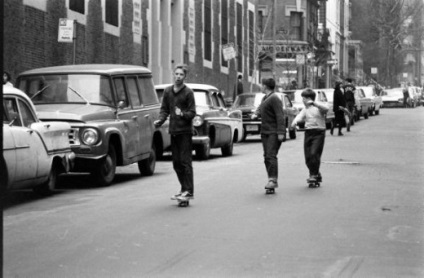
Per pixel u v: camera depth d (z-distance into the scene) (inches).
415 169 779.4
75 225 441.4
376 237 412.5
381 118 1988.2
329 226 442.3
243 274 330.3
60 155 567.2
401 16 3961.6
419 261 358.3
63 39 842.2
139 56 1454.2
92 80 648.4
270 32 2901.1
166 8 1635.1
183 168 514.3
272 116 582.2
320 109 620.1
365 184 644.1
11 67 959.0
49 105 633.0
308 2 3129.9
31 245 387.2
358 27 3981.3
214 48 1990.7
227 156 954.1
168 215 476.7
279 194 577.0
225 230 428.1
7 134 492.1
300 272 334.3
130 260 355.3
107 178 627.2
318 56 3144.7
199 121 864.9
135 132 672.4
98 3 1241.4
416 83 5506.9
